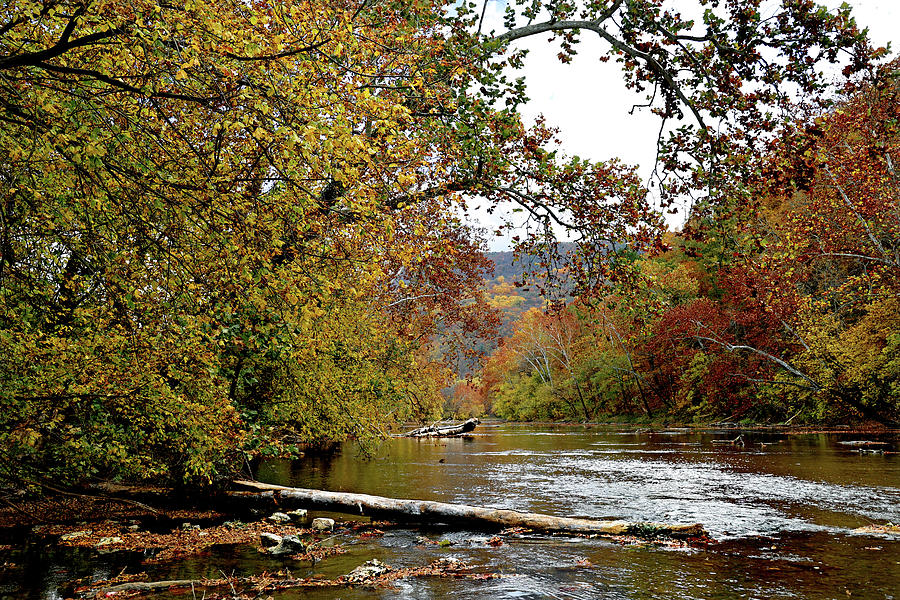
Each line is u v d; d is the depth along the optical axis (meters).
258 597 5.94
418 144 6.55
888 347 29.31
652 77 9.53
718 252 10.09
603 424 60.22
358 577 6.68
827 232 27.14
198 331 7.35
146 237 6.12
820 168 8.70
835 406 33.88
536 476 16.42
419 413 25.81
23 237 6.90
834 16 7.80
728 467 17.27
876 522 9.07
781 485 13.24
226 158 6.18
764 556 7.30
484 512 9.59
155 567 7.23
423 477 16.30
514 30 11.02
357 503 10.65
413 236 6.91
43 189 6.31
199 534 9.26
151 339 7.40
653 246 9.67
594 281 10.51
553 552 7.85
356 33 5.47
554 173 8.94
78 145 5.24
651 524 8.82
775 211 35.44
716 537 8.43
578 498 12.20
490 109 8.55
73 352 7.53
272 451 11.66
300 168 5.49
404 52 7.47
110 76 5.09
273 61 4.96
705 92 8.75
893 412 31.58
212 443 9.25
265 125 5.12
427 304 20.08
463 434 46.50
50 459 10.14
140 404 8.52
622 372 59.06
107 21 4.79
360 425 14.39
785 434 30.92
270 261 6.14
